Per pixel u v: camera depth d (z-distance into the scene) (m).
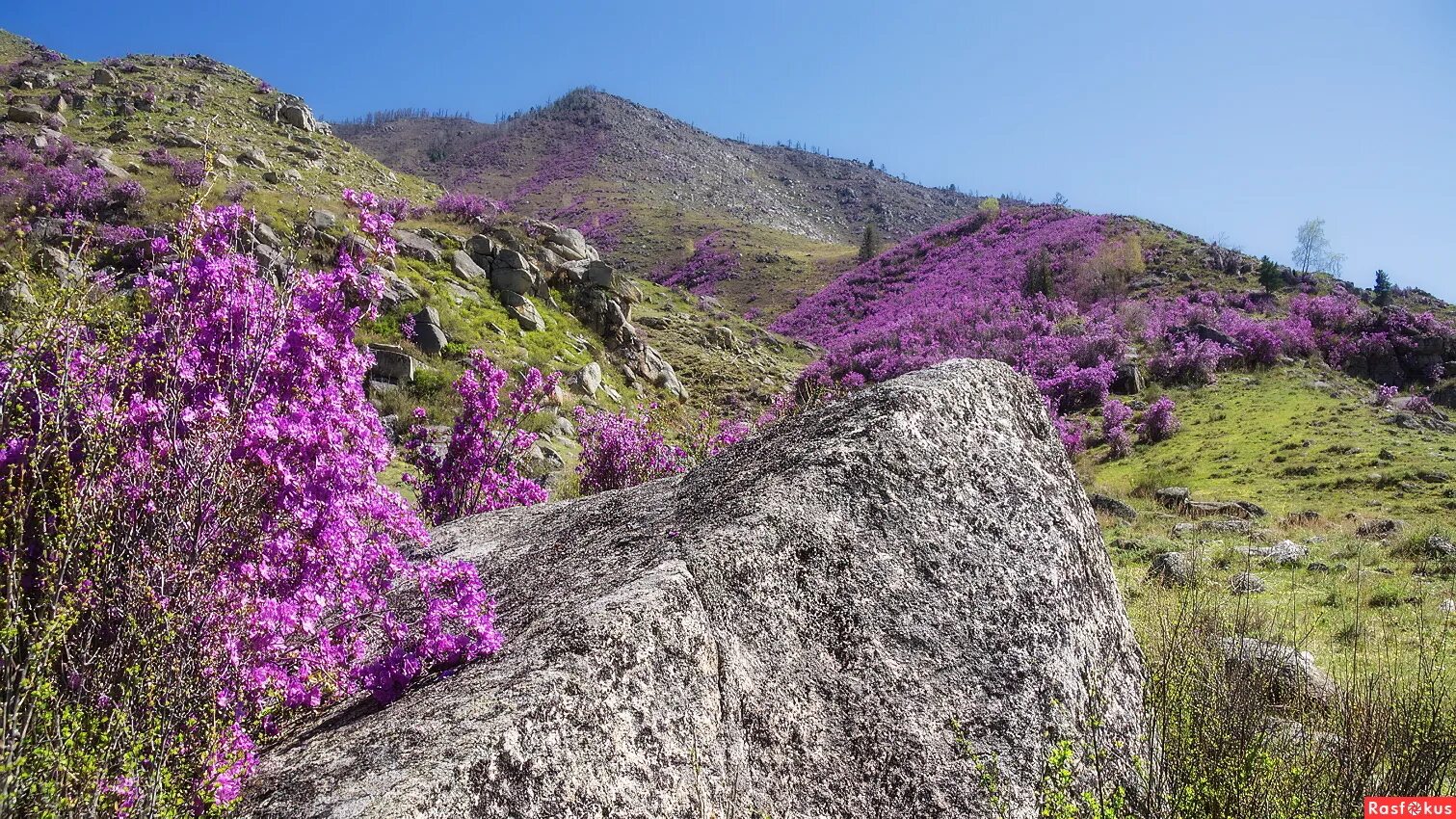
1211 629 4.52
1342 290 49.91
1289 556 10.79
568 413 20.08
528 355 23.33
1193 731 3.28
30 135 31.92
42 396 2.27
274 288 2.96
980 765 2.54
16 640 1.92
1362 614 7.55
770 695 2.41
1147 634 4.55
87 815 1.78
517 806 1.84
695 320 39.72
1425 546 11.60
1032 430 3.46
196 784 1.95
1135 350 37.06
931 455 3.04
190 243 2.83
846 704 2.50
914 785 2.45
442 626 2.69
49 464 2.33
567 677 2.07
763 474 3.06
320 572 2.60
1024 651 2.81
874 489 2.89
